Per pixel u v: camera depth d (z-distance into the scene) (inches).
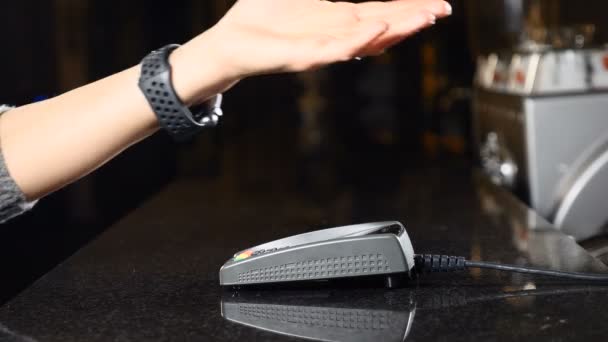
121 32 193.9
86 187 180.1
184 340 26.4
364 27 24.6
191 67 27.3
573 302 28.8
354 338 25.8
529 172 55.7
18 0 170.7
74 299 32.6
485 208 54.0
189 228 50.8
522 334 25.3
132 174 188.7
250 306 30.4
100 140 29.1
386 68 161.9
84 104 29.2
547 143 55.2
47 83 177.6
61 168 29.5
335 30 26.3
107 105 28.7
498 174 65.0
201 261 39.7
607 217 55.5
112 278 36.3
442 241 42.4
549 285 31.4
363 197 63.9
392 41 25.8
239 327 27.6
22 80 173.2
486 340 24.9
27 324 29.1
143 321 28.9
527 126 55.3
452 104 109.3
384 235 31.2
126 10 194.2
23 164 29.3
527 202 56.5
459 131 108.2
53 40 178.1
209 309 30.2
